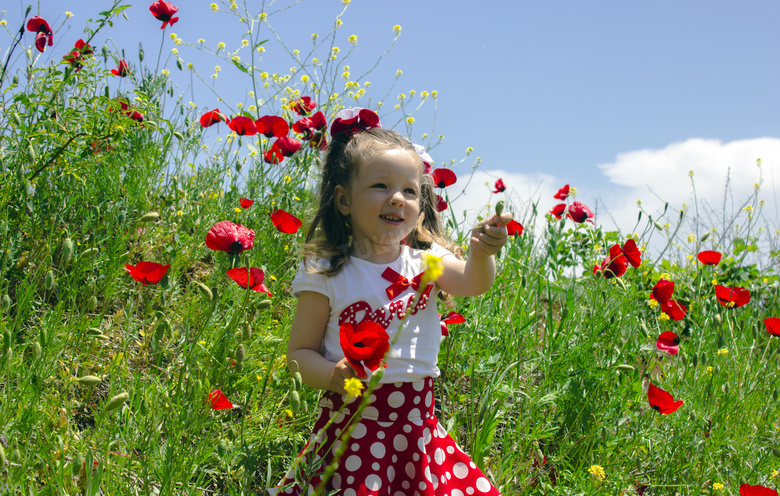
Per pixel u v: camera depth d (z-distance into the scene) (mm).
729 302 3152
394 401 1864
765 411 3018
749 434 2801
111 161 3117
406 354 1889
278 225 2541
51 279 2193
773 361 3430
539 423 2412
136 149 3330
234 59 3717
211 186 3553
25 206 2629
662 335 2803
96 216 2809
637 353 2873
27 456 1676
